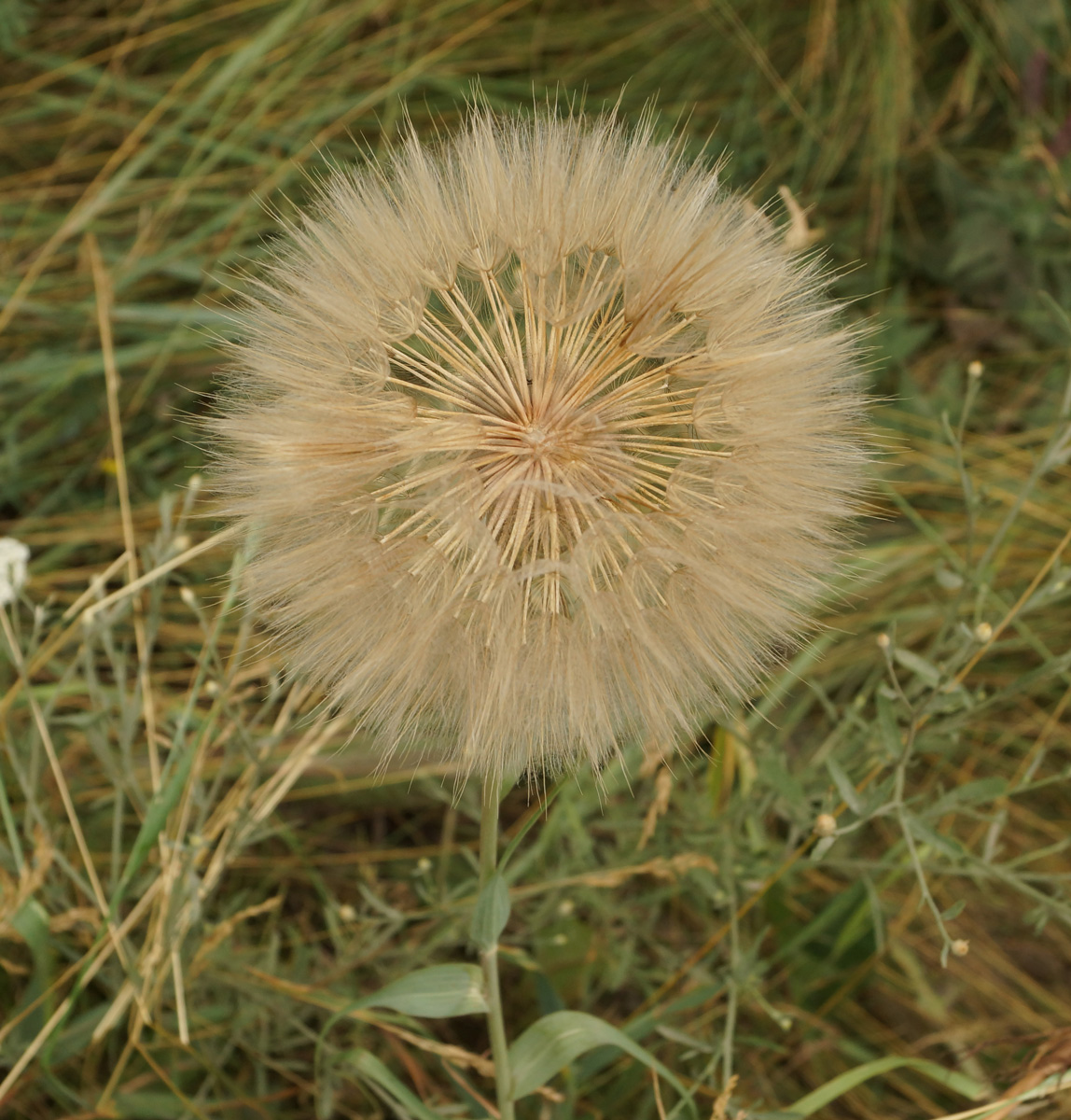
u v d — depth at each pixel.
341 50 0.67
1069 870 0.54
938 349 0.65
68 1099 0.48
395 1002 0.43
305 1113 0.51
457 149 0.42
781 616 0.40
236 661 0.47
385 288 0.41
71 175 0.66
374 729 0.42
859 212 0.66
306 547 0.40
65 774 0.52
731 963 0.47
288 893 0.55
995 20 0.64
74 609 0.47
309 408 0.40
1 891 0.46
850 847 0.54
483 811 0.42
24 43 0.65
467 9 0.67
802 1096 0.52
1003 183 0.63
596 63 0.68
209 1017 0.49
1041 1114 0.49
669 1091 0.50
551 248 0.41
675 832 0.52
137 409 0.61
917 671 0.43
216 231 0.63
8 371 0.58
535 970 0.49
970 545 0.46
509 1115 0.44
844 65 0.68
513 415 0.41
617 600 0.40
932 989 0.53
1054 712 0.56
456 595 0.40
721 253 0.41
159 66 0.68
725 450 0.41
